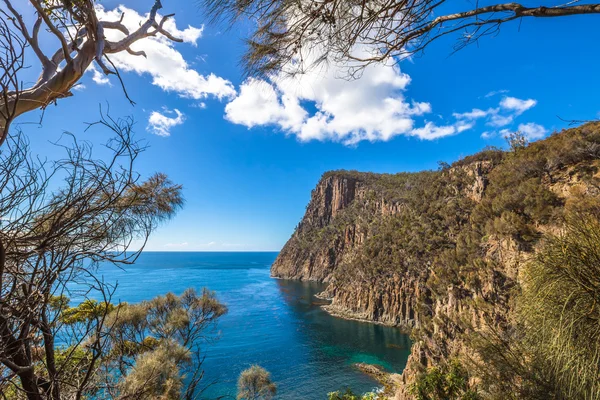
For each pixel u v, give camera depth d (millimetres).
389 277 51594
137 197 1654
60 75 1371
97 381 1788
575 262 1959
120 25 1671
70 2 1344
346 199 121938
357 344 36938
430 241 46812
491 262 18062
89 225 1488
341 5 1615
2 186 1293
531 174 22875
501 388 3355
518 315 2709
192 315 10789
